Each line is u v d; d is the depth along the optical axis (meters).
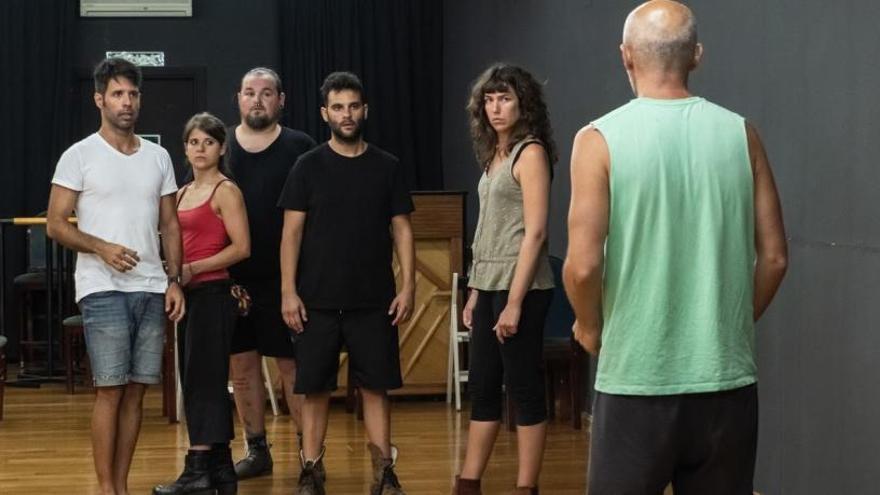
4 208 11.35
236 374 6.44
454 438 7.50
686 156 3.24
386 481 5.66
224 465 5.94
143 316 5.50
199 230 5.91
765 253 3.33
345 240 5.59
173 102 11.84
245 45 11.83
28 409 8.85
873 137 4.73
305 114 11.58
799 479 5.32
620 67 7.42
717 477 3.29
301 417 6.37
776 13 5.53
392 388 5.67
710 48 6.27
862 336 4.80
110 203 5.43
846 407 4.92
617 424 3.26
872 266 4.73
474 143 5.30
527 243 5.00
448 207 8.73
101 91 5.46
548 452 7.04
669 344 3.22
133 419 5.62
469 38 10.96
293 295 5.64
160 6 11.68
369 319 5.63
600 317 3.38
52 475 6.63
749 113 5.83
